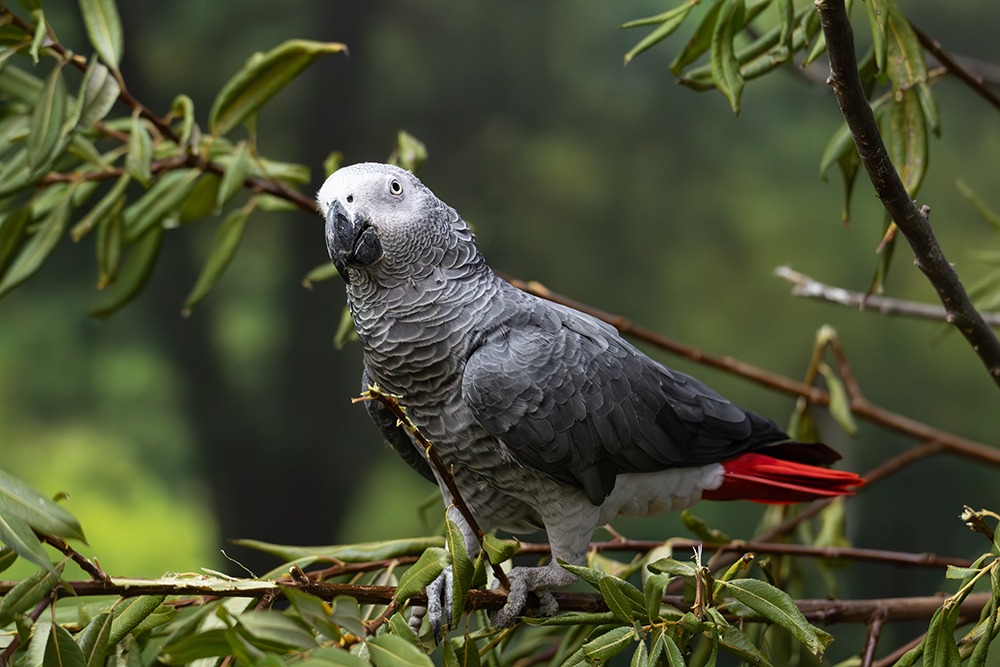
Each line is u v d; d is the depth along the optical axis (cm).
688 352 616
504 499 491
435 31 1777
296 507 1873
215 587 335
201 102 1616
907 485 1786
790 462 492
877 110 473
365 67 1756
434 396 456
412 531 1869
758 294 1862
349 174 453
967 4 1744
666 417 474
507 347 446
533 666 550
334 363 1870
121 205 590
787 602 344
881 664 481
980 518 347
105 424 1938
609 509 480
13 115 579
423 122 1802
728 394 1828
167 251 1773
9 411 1897
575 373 450
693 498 499
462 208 1834
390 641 320
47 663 315
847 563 588
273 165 628
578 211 1866
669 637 344
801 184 1897
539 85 1830
